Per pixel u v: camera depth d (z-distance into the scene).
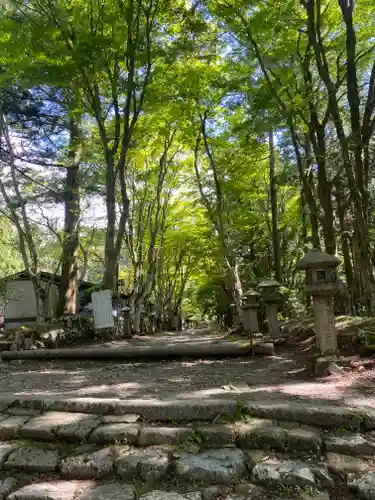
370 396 3.83
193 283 35.62
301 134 11.63
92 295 12.23
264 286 8.36
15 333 9.09
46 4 9.72
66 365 7.33
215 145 13.89
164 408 3.63
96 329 12.12
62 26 9.66
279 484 2.74
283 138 12.44
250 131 9.98
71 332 11.35
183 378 5.46
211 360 7.11
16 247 19.50
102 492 2.75
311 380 4.77
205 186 15.18
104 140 11.67
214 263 20.16
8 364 7.56
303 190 10.09
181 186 18.89
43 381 5.58
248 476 2.87
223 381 5.07
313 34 7.71
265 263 17.38
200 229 19.89
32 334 9.26
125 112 10.62
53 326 10.30
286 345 7.97
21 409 4.00
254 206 16.97
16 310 18.44
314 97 8.70
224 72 11.29
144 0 9.77
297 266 5.30
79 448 3.29
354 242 7.93
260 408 3.53
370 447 3.01
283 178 11.18
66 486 2.86
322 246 10.75
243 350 7.18
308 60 8.93
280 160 13.78
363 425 3.26
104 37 9.45
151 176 16.81
